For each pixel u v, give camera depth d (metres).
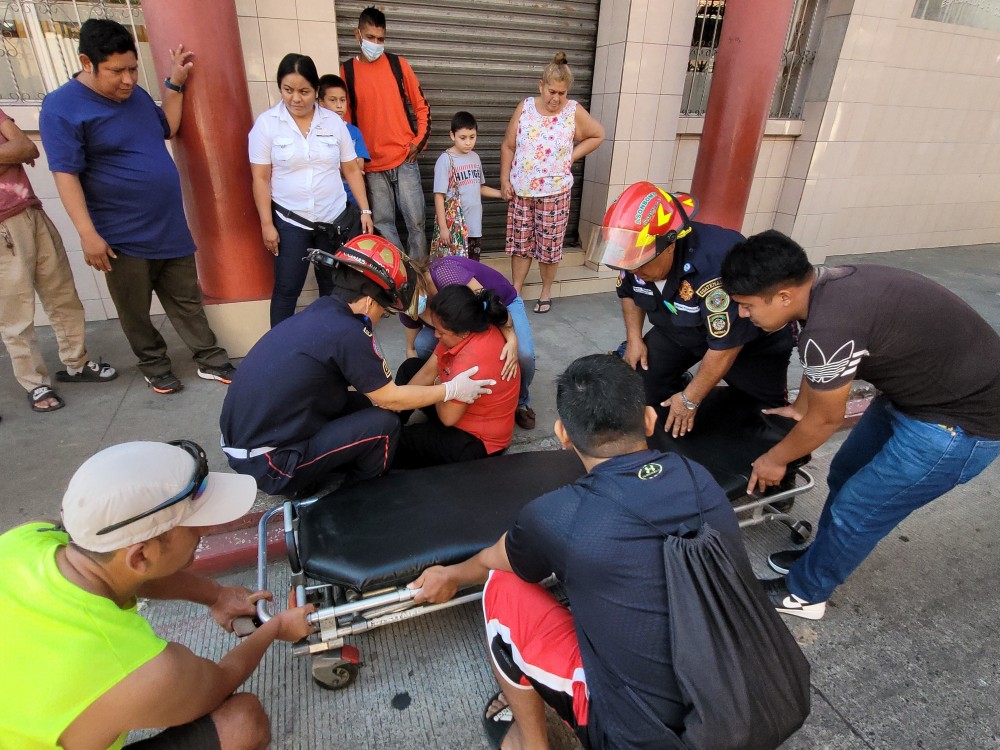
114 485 1.06
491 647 1.51
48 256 2.94
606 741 1.24
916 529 2.58
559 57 3.89
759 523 2.50
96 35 2.49
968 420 1.62
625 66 4.55
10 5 3.33
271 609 2.11
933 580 2.30
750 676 1.15
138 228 2.88
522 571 1.41
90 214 2.81
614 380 1.32
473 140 4.11
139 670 1.10
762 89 4.19
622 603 1.17
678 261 2.18
